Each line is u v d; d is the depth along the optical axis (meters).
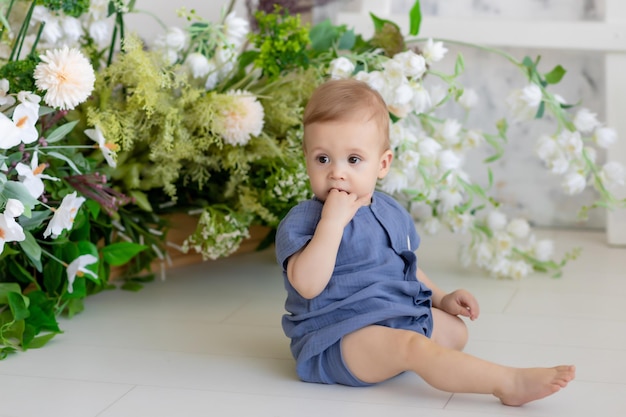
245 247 2.49
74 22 1.86
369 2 2.61
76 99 1.57
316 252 1.35
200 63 1.96
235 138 1.89
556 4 2.68
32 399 1.33
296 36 1.97
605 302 1.93
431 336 1.50
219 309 1.90
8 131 1.46
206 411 1.28
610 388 1.37
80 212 1.73
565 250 2.50
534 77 2.14
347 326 1.35
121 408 1.30
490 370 1.28
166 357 1.55
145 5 2.54
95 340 1.66
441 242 2.62
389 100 1.91
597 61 2.67
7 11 1.80
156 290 2.06
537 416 1.25
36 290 1.70
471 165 2.81
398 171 1.98
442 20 2.58
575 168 2.17
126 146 1.79
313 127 1.40
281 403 1.31
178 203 2.09
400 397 1.34
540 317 1.81
